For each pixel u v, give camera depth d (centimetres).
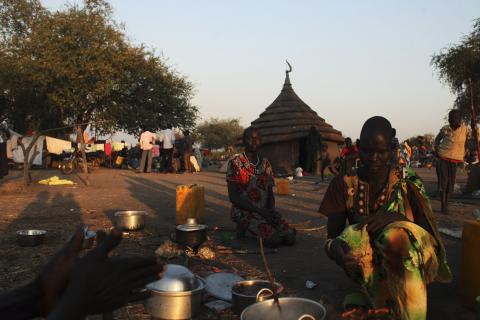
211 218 788
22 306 81
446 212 825
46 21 2823
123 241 579
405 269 282
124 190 1226
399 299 284
